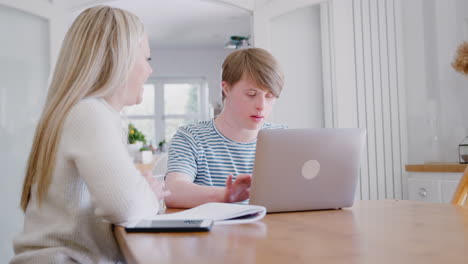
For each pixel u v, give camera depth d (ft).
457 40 9.29
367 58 10.34
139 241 2.40
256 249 2.16
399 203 3.99
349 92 10.17
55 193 3.20
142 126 30.50
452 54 9.39
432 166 8.25
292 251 2.10
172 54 30.78
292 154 3.45
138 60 3.66
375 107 10.31
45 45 9.64
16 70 9.22
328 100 10.52
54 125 3.20
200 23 24.50
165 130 30.63
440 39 9.63
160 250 2.17
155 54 30.66
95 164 2.95
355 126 10.14
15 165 9.07
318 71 10.60
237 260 1.94
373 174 10.16
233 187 4.00
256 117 5.00
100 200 2.91
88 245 3.21
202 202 4.10
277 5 10.39
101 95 3.41
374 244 2.22
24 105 9.29
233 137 5.26
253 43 10.80
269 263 1.87
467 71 8.66
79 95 3.29
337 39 10.20
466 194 4.29
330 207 3.67
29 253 3.10
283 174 3.46
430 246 2.15
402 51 10.50
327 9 10.49
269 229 2.75
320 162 3.54
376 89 10.34
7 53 9.12
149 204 3.11
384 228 2.69
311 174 3.54
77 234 3.17
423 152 10.07
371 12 10.41
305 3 10.05
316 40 10.62
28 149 9.26
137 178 3.10
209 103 30.66
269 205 3.48
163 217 3.11
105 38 3.43
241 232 2.65
